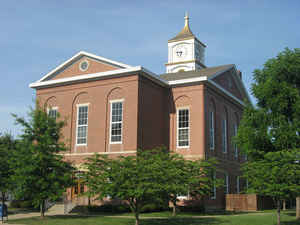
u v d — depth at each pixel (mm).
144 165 19719
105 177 19234
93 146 32719
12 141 34031
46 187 24438
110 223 22234
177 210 29172
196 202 31969
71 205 30375
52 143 25312
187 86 34719
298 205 27766
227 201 36000
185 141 33938
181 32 57750
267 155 21500
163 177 19469
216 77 37938
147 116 32500
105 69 33500
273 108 29500
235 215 28062
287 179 20094
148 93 33000
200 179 26531
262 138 29281
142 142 31406
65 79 34938
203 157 32562
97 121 33031
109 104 32781
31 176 24125
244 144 30062
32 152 24984
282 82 29391
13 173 28328
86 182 20734
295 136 27953
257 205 35094
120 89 32438
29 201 32906
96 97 33531
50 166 25031
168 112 35125
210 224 22406
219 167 36188
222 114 38688
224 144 38875
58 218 24672
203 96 33906
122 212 28734
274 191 20000
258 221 24359
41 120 25953
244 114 31422
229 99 40406
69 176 25156
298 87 30266
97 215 27016
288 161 20859
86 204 31266
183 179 23531
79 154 33188
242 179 42438
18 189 25688
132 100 31531
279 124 28812
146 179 19078
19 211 30578
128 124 31359
